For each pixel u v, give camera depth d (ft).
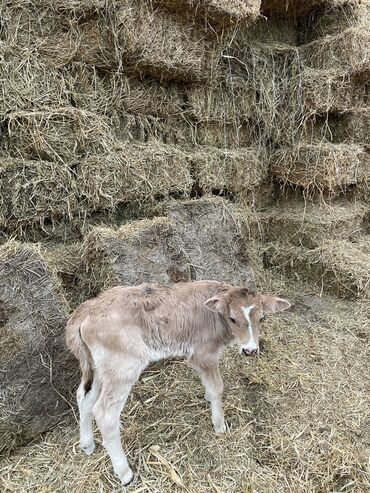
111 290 7.89
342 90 13.99
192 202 11.99
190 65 11.28
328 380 9.66
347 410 8.80
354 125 15.33
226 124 13.71
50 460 7.60
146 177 11.25
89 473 7.30
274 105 14.25
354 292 12.98
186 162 12.17
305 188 14.66
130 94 11.35
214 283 8.46
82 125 10.12
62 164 10.02
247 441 8.04
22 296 8.11
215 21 11.09
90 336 7.14
